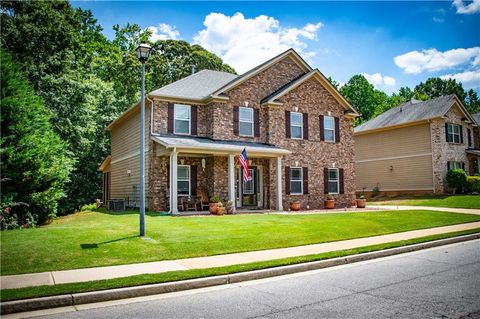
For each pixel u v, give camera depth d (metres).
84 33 44.72
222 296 6.45
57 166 17.53
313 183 23.84
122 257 8.91
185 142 18.77
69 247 9.69
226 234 11.84
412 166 32.62
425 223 15.83
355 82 64.62
